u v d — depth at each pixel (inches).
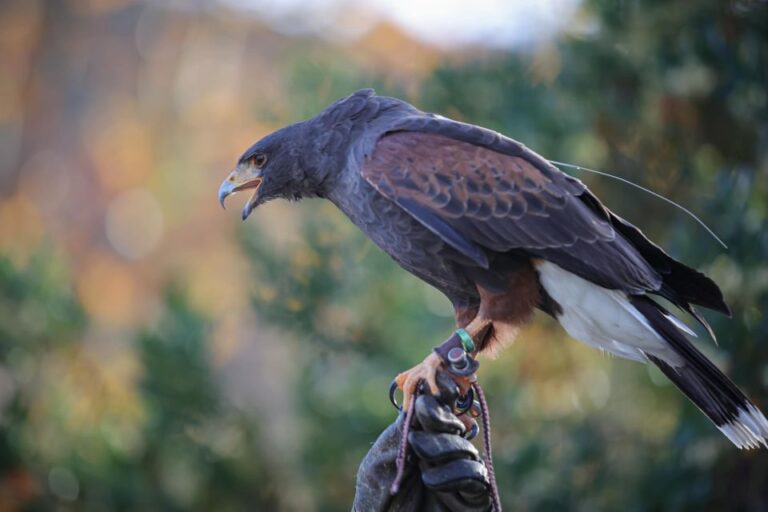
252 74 1267.2
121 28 1318.9
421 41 1059.9
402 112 309.1
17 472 561.0
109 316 1094.4
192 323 564.4
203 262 1079.6
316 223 523.5
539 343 523.8
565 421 521.0
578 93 507.2
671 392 498.0
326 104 527.5
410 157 291.1
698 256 456.1
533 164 294.5
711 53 482.0
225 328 871.1
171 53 1299.2
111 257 1138.7
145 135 1236.5
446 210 285.9
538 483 501.0
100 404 604.1
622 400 518.9
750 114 489.1
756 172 470.6
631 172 508.4
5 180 1293.1
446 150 291.9
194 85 1273.4
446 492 238.5
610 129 507.5
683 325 289.3
